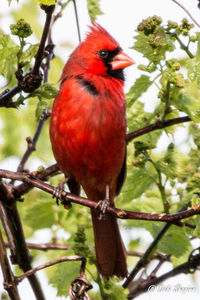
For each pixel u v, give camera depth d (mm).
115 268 10367
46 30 8016
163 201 9695
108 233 10578
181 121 9656
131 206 10648
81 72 10141
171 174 9781
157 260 11133
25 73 8758
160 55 8805
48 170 10375
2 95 8828
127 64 10203
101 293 9125
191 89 9289
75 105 9586
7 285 8539
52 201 11328
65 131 9656
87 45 10320
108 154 9859
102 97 9719
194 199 7652
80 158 9883
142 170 10133
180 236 10156
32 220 11391
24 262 9805
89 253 9023
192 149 10078
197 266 10102
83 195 12055
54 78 12867
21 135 14094
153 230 10258
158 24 8695
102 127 9625
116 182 10586
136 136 9906
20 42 8344
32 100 8891
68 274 9789
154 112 9961
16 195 9336
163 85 9273
